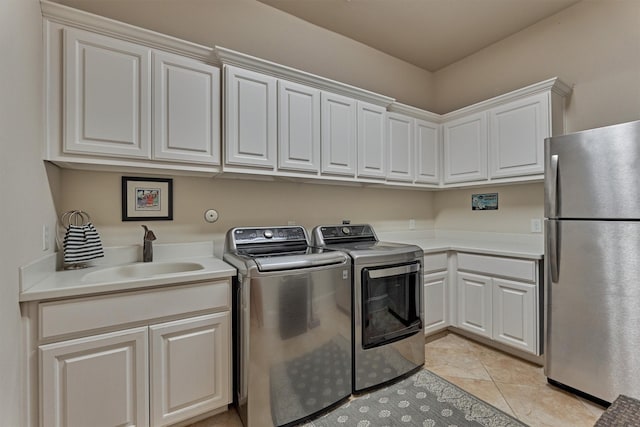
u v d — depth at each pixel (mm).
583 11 2457
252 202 2389
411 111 2916
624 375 1684
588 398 1845
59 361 1281
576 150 1860
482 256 2510
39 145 1415
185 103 1801
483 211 3117
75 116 1516
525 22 2740
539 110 2396
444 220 3504
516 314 2285
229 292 1702
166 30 2098
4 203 1054
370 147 2604
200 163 1856
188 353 1569
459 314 2691
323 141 2312
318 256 1814
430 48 3160
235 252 2029
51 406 1265
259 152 2023
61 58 1492
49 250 1563
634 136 1639
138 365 1442
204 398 1619
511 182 2613
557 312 1963
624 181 1674
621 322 1693
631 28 2227
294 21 2652
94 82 1558
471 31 2871
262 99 2041
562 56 2580
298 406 1697
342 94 2449
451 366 2281
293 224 2584
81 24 1537
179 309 1549
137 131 1668
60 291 1269
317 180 2455
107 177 1883
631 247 1652
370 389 1987
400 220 3307
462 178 2961
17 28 1178
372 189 3100
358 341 1943
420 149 2986
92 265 1790
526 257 2217
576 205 1862
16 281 1159
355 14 2629
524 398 1881
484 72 3160
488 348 2564
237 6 2373
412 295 2240
